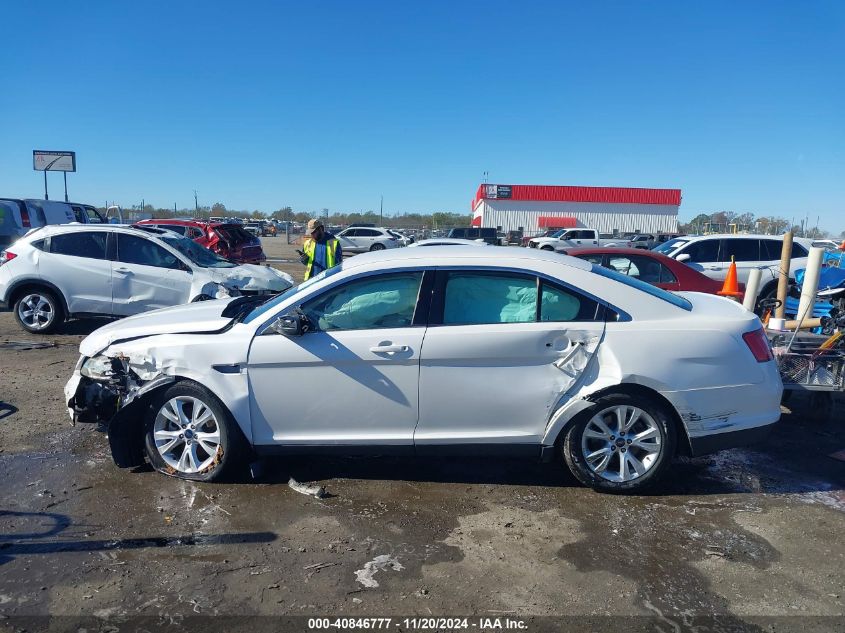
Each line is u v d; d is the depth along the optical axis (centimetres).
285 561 335
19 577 317
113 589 309
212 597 303
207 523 375
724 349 404
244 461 457
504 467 464
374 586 313
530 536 364
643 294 417
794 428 564
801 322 555
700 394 401
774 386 419
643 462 412
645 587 314
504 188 5656
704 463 478
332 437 416
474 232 3884
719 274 1264
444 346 401
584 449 411
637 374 396
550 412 407
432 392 406
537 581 319
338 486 429
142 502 401
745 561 339
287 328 402
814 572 329
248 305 496
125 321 485
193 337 421
